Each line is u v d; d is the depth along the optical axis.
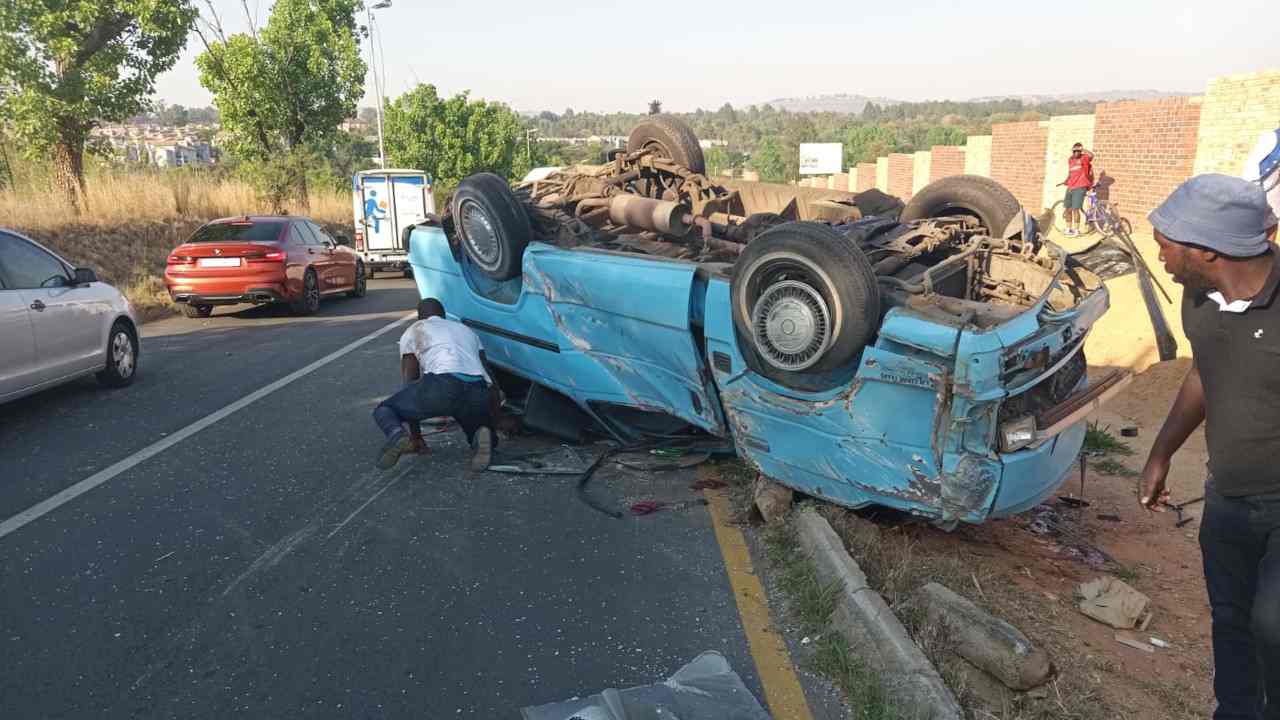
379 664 3.70
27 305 7.17
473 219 6.53
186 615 4.08
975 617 3.69
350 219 27.34
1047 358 4.20
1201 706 3.54
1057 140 19.52
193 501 5.49
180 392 8.28
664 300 5.27
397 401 5.86
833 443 4.57
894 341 4.17
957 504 4.16
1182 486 5.99
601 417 6.45
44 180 17.64
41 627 3.96
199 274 12.67
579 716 3.16
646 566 4.64
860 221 5.62
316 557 4.72
